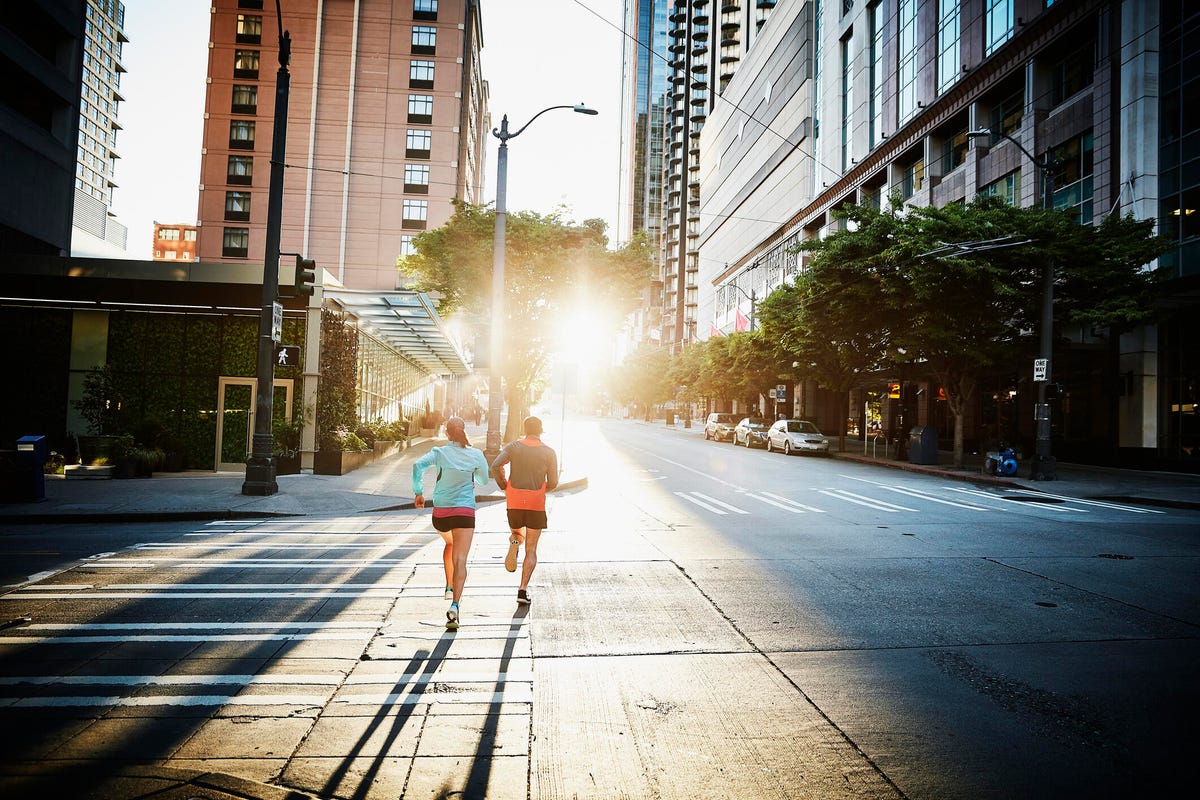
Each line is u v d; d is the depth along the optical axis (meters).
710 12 123.12
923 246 22.48
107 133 154.25
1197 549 10.30
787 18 62.69
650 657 5.45
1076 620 6.57
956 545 10.49
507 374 29.92
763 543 10.50
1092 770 3.73
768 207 67.06
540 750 3.90
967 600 7.27
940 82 38.06
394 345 31.17
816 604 7.06
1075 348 28.08
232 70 60.25
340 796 3.37
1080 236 22.69
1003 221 22.55
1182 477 22.66
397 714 4.34
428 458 6.32
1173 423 25.02
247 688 4.70
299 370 20.58
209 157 59.91
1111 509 15.23
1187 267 23.73
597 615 6.55
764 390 43.84
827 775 3.67
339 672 5.01
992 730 4.23
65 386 20.56
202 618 6.25
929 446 26.64
